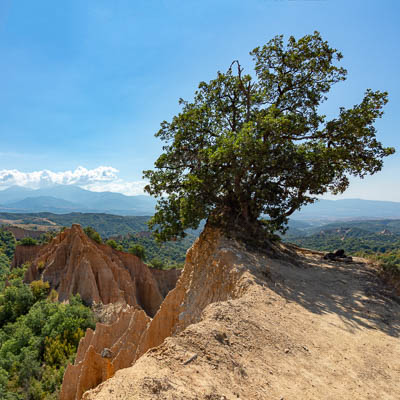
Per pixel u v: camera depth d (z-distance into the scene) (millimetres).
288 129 20453
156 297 72875
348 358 7812
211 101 25656
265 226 24625
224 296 14023
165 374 5141
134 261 76938
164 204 25531
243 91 24031
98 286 58188
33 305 52219
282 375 6375
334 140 22359
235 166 18828
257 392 5473
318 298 12812
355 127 20656
